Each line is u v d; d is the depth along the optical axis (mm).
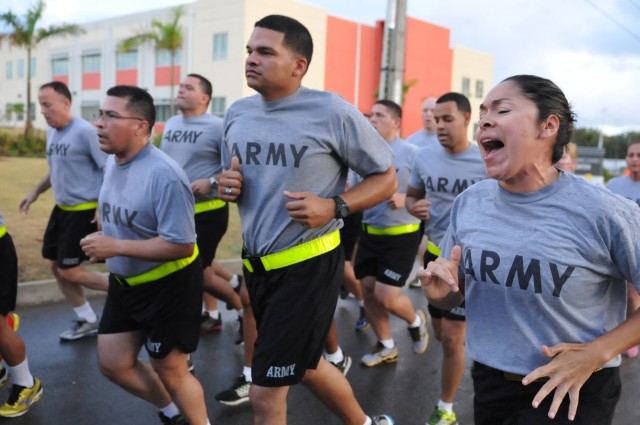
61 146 4891
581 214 1821
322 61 32656
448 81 38500
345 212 2656
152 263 2992
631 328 1803
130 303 3055
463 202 2129
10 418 3633
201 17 31469
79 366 4477
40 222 8852
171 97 31000
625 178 6012
